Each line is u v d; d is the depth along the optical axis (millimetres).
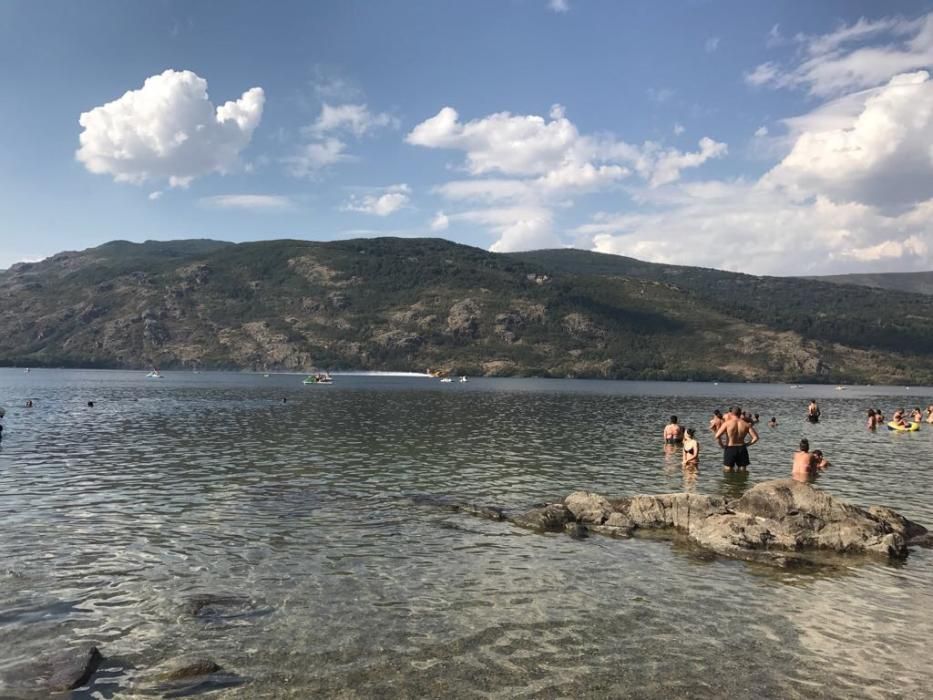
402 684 9875
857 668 10688
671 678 10234
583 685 9953
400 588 14102
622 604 13430
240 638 11445
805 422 62250
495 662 10688
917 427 52562
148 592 13586
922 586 14820
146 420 53094
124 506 21406
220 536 17938
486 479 27703
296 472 28656
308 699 9367
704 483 27375
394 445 38781
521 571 15414
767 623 12531
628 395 122500
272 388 121562
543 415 65250
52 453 33562
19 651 10750
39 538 17406
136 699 9328
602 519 19984
